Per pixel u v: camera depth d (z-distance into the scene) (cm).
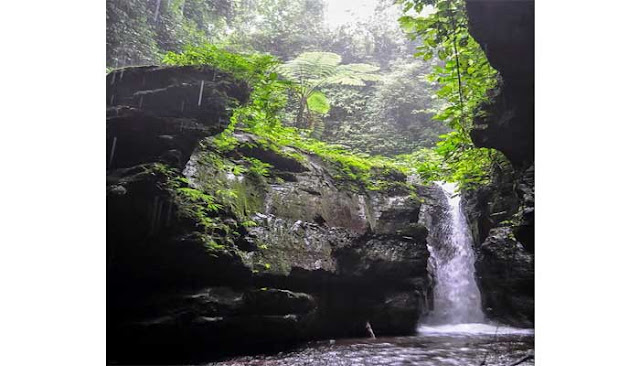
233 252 657
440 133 1468
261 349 684
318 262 785
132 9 1124
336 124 1484
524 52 593
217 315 627
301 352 681
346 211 899
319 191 873
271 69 1125
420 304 970
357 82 1325
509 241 1040
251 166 802
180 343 612
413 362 646
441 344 784
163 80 637
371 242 908
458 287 1145
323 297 818
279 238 749
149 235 603
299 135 1120
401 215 977
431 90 1523
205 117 640
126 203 582
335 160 983
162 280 630
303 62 1277
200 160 722
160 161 620
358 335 859
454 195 1223
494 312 1109
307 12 1517
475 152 918
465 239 1195
